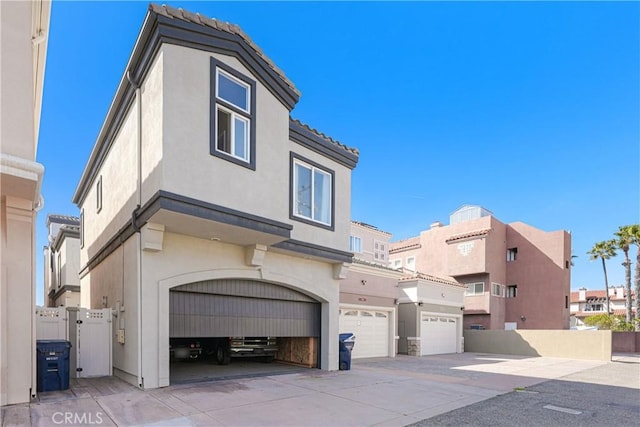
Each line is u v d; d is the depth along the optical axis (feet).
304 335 38.01
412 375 38.17
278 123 31.53
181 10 25.49
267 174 29.96
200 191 25.40
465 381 35.88
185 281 28.43
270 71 30.71
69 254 61.41
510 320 96.63
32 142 20.67
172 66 25.05
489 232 94.32
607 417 23.70
